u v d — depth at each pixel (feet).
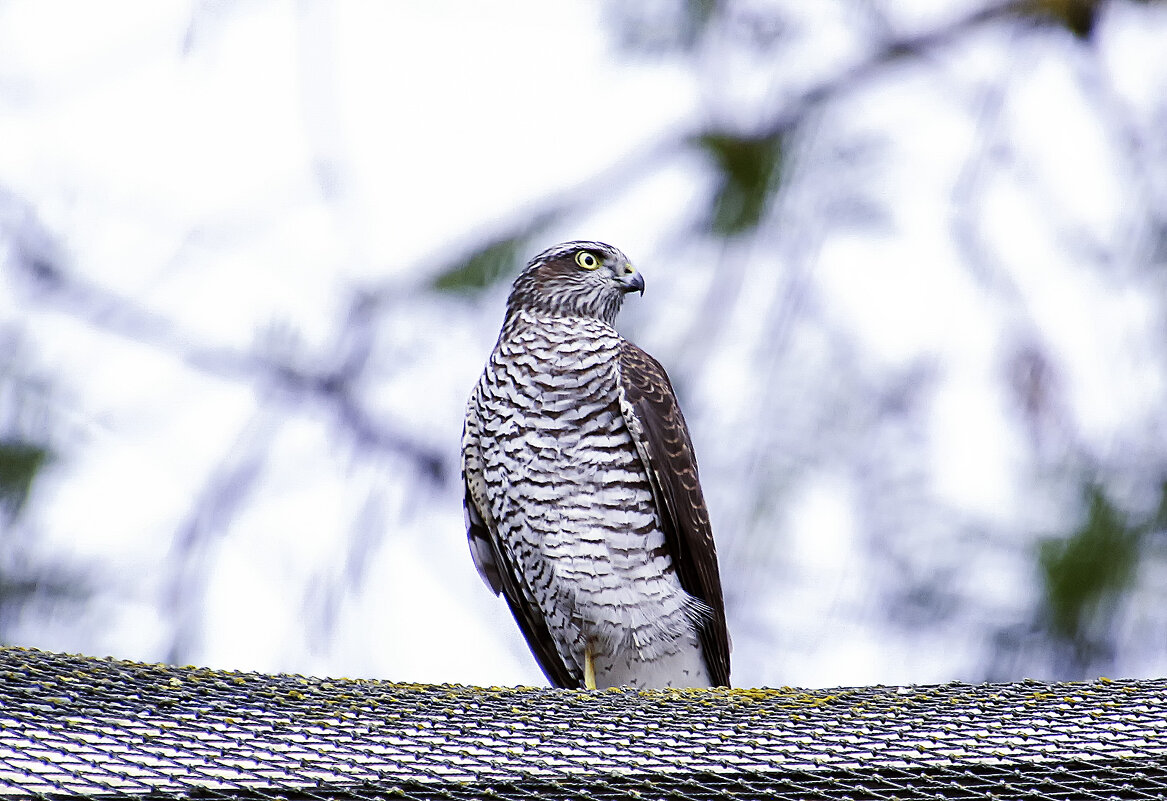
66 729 21.27
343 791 20.93
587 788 21.58
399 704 24.00
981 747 21.88
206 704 22.90
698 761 21.77
